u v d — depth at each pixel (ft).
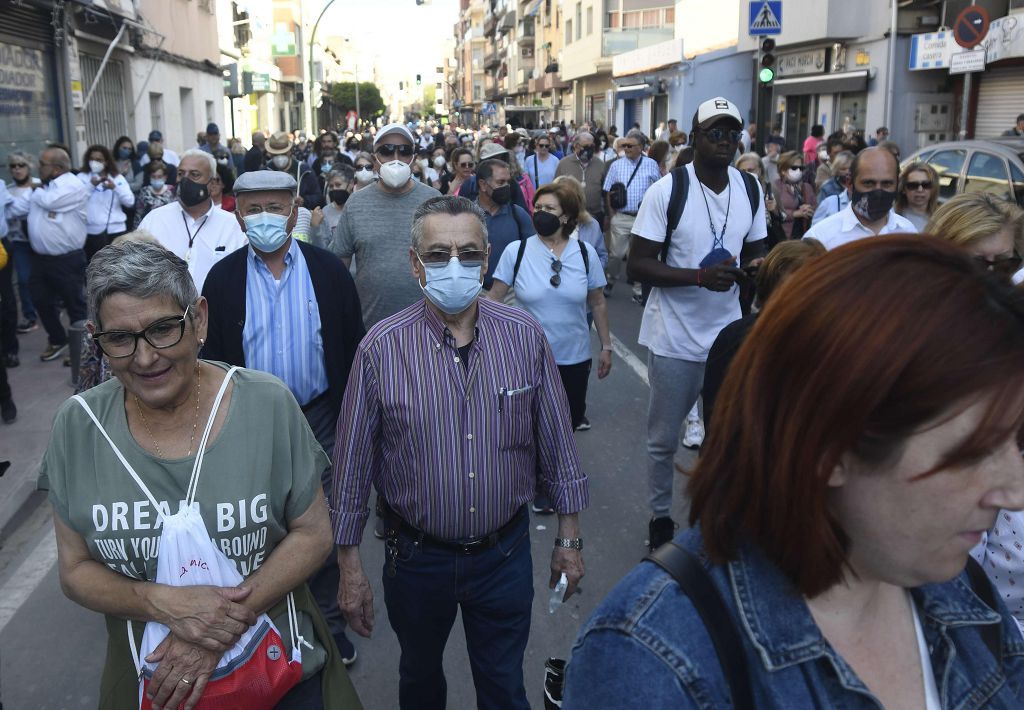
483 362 8.93
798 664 3.66
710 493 3.84
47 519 18.12
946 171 37.45
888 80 68.39
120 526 7.09
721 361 11.02
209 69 92.02
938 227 11.44
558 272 16.67
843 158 33.06
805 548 3.59
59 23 52.75
